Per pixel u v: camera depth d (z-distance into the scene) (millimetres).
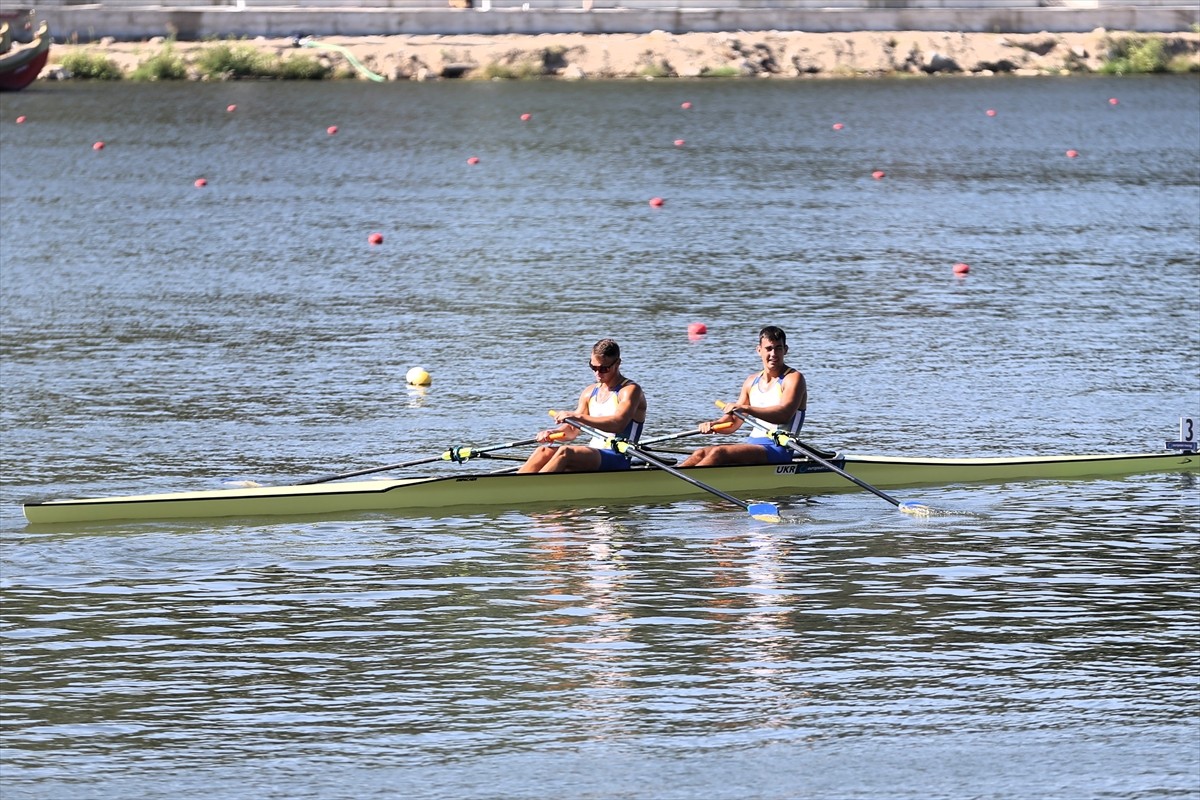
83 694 36438
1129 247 116500
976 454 59812
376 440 61594
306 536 49406
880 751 33344
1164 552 47531
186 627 40906
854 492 55469
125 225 125688
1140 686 36750
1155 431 63438
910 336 82812
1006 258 111062
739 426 55844
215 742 33844
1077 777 32094
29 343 79750
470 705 35781
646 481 54719
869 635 40281
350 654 39000
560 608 42438
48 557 46906
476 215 132250
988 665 38125
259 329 83938
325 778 32125
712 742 33812
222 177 160500
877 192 151000
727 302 92938
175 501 51094
